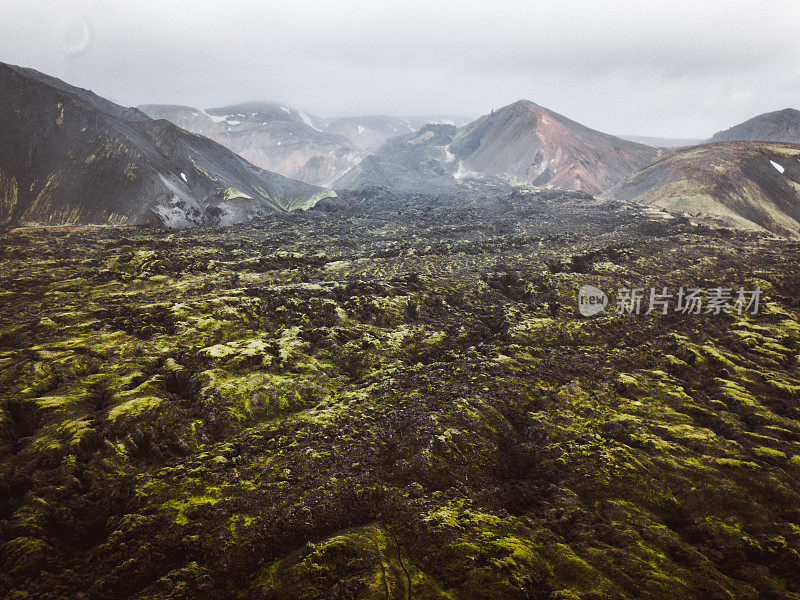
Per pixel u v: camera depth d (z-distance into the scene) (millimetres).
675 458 86812
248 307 160125
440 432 92688
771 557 64312
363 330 150500
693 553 64562
